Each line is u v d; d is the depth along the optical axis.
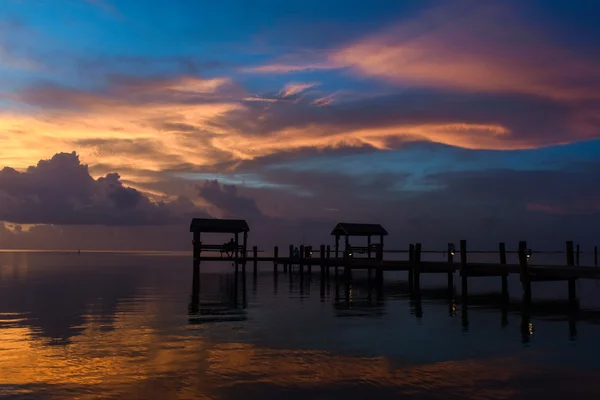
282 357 14.48
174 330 18.73
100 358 14.32
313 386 11.84
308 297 30.89
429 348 15.66
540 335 17.78
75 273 57.16
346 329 19.00
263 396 11.14
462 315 22.66
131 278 48.72
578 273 24.84
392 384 12.01
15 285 39.12
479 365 13.66
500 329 19.00
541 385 11.95
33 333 18.05
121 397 11.05
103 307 25.38
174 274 56.38
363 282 43.94
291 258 55.22
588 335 17.78
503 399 10.99
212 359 14.23
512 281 45.84
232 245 50.09
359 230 48.97
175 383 12.02
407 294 32.97
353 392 11.43
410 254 37.78
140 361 14.00
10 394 11.23
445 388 11.73
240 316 22.41
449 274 33.59
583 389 11.67
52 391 11.43
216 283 42.56
